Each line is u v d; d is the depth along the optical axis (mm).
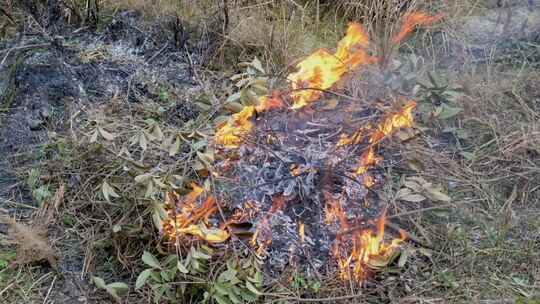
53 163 2932
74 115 3168
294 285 2490
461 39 3748
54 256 2611
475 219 2834
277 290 2484
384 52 3484
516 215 2869
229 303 2377
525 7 4043
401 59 3674
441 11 3898
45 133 3125
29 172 2930
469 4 3992
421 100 3205
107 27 3637
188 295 2477
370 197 2773
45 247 2574
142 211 2650
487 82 3471
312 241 2604
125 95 3344
